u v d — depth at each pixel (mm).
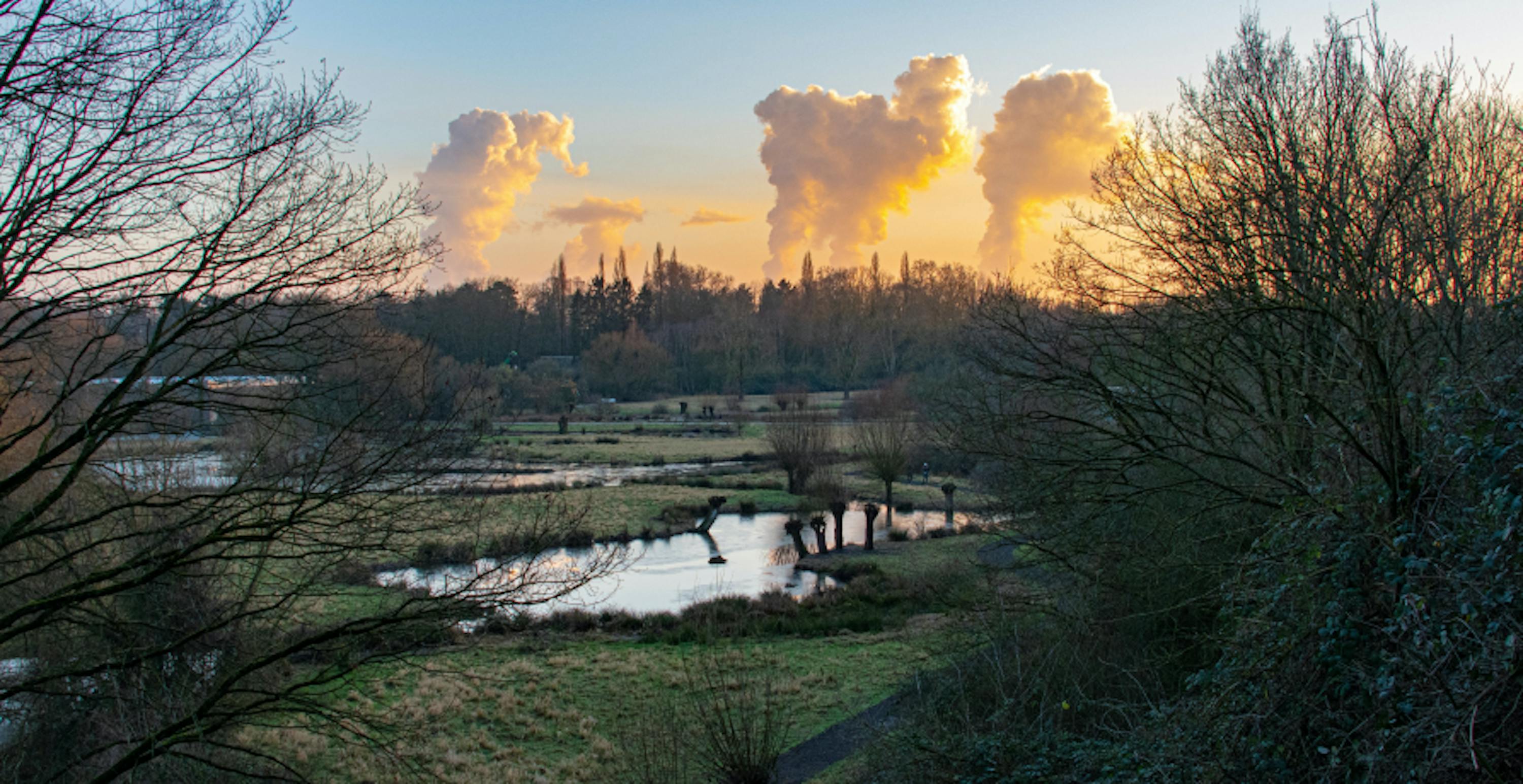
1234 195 12047
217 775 13102
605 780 15219
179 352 10195
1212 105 13133
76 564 13148
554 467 60750
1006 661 14367
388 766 15898
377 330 10641
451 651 22516
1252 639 9219
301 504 9602
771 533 41000
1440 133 11633
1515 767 6129
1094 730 12617
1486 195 11539
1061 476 13758
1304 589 8719
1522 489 6832
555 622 25703
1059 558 14570
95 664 10617
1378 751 6605
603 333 119000
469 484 12297
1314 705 7824
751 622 25672
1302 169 11266
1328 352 11047
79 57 8117
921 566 32281
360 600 20203
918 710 14055
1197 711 9492
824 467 50188
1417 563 7102
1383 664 7383
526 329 135250
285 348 9617
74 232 8492
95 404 11664
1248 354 12617
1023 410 15812
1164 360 12352
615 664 21875
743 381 110875
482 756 16562
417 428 10523
